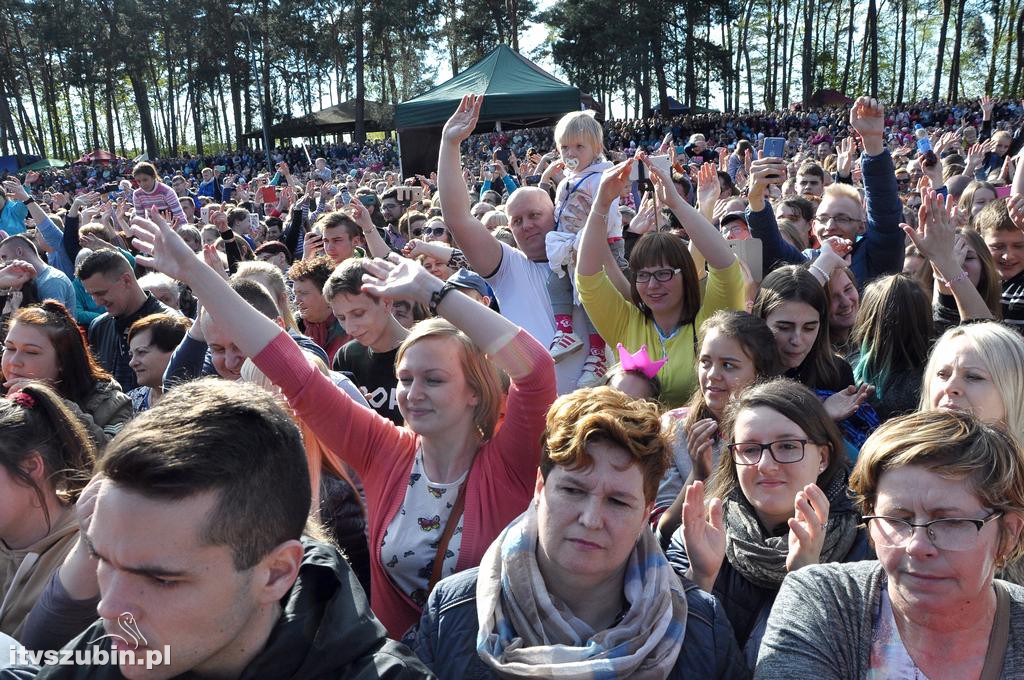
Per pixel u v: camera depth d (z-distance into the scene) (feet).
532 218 13.87
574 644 5.70
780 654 5.29
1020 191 15.06
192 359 11.64
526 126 67.72
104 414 11.41
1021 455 5.01
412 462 7.89
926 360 10.28
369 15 169.17
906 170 32.45
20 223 29.09
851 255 15.57
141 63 204.64
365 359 12.69
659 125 135.03
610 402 5.96
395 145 145.89
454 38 193.36
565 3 177.06
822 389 10.56
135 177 33.86
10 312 16.08
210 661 4.58
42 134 220.84
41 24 198.59
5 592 7.02
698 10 181.98
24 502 6.95
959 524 4.79
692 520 6.68
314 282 15.53
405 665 4.87
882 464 5.08
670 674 5.71
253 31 195.00
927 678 4.98
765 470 7.11
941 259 11.30
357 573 8.95
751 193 15.72
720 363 9.30
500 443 7.63
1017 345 7.96
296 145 194.80
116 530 4.14
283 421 4.62
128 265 15.42
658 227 12.80
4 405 7.18
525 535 6.06
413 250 14.37
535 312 13.46
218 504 4.18
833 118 132.57
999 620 4.97
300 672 4.63
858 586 5.35
